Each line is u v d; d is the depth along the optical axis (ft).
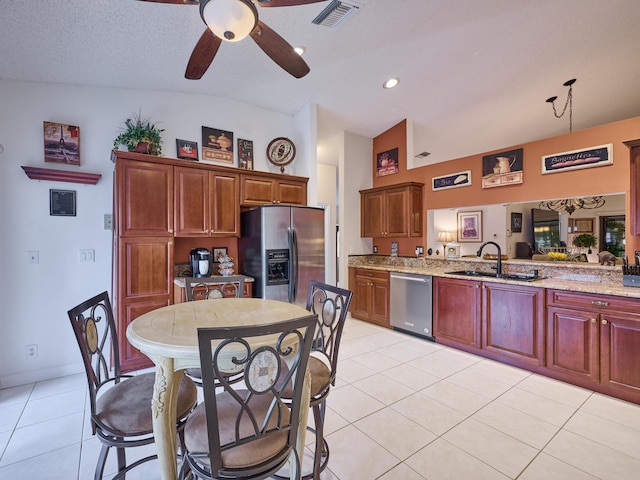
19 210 8.72
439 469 5.59
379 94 12.61
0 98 8.51
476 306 10.86
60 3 6.11
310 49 9.18
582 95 13.82
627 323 7.72
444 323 11.89
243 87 11.20
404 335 13.24
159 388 4.16
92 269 9.68
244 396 4.59
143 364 9.42
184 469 4.81
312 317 3.67
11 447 6.12
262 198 11.96
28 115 8.84
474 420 7.07
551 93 13.53
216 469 3.44
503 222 20.62
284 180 12.51
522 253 21.68
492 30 9.31
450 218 23.27
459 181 13.38
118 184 9.02
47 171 8.77
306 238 11.76
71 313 4.34
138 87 10.27
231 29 4.82
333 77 11.02
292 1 4.83
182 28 7.27
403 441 6.36
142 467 5.74
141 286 9.32
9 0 5.90
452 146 18.99
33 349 8.93
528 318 9.53
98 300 5.33
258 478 3.65
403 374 9.45
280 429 3.80
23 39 7.06
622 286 8.66
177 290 9.98
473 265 12.84
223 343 3.34
